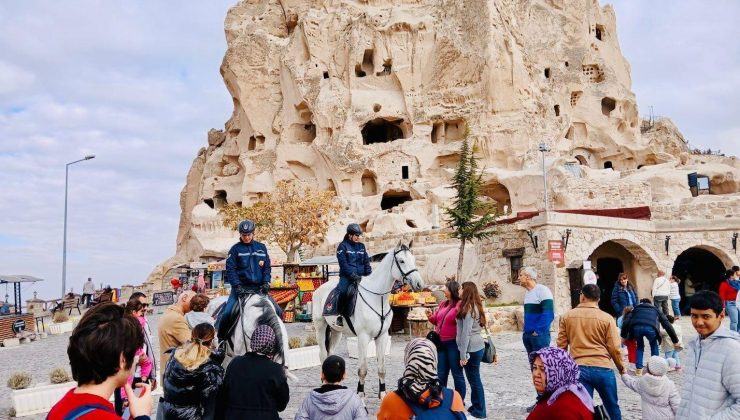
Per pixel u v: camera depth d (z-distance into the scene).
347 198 54.84
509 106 54.72
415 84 57.72
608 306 27.36
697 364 4.76
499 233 24.77
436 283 27.44
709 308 4.67
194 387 5.60
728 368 4.47
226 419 5.53
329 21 62.56
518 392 11.12
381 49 58.50
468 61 55.59
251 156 64.38
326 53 61.78
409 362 4.57
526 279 9.27
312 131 63.41
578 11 65.94
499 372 13.42
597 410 4.50
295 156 60.94
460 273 24.78
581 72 63.75
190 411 5.62
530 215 25.08
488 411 9.63
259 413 5.49
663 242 25.73
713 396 4.52
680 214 27.70
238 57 65.88
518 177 43.94
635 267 26.09
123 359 2.96
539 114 57.16
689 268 30.62
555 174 40.69
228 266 8.68
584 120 62.88
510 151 53.25
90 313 3.04
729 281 16.66
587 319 7.06
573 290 21.47
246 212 40.81
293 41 63.06
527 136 53.59
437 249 29.80
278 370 5.70
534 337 8.96
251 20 70.75
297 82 61.19
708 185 39.88
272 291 25.92
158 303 42.44
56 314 30.22
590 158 64.50
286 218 39.03
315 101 59.22
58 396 11.41
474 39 55.97
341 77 60.50
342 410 5.36
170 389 5.66
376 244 34.31
